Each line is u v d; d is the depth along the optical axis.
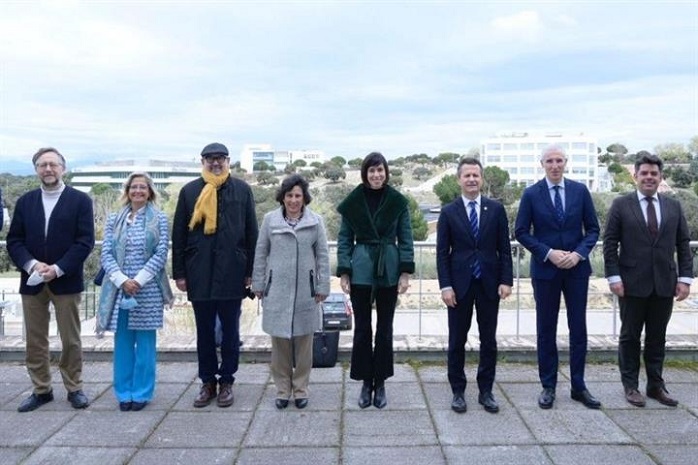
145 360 4.52
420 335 6.17
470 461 3.56
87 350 5.62
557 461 3.55
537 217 4.46
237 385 5.02
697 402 4.53
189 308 7.70
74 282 4.43
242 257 4.50
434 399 4.65
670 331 8.02
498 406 4.38
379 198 4.47
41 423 4.17
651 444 3.78
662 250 4.41
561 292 4.58
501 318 9.21
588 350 5.57
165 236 4.52
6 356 5.63
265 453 3.69
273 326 4.41
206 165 4.45
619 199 4.58
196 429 4.08
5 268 10.40
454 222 4.39
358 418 4.27
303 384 4.52
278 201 4.51
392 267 4.38
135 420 4.24
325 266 4.51
